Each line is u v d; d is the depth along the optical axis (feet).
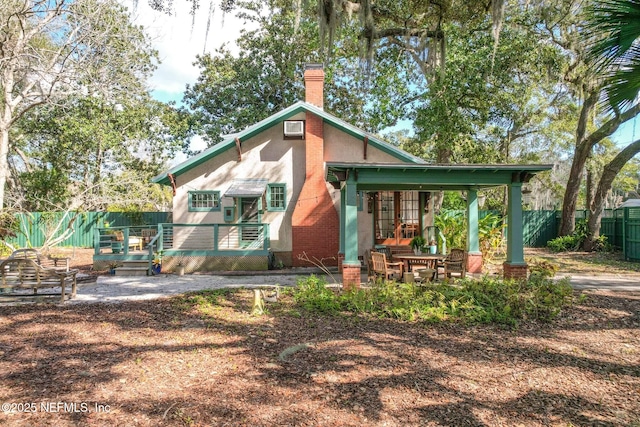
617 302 29.22
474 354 19.40
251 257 48.85
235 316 25.96
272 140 53.78
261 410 13.85
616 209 70.90
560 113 84.38
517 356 19.20
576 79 64.18
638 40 16.92
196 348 19.85
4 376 16.39
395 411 13.89
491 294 28.94
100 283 39.93
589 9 17.84
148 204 100.73
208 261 48.80
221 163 53.47
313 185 51.47
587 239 68.49
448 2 42.06
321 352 19.43
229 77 87.92
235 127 86.53
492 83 66.59
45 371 16.96
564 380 16.57
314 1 46.24
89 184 85.81
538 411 14.03
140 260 47.73
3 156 66.59
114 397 14.70
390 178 34.88
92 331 22.54
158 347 19.97
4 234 67.31
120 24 64.59
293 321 24.82
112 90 66.90
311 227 50.98
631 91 17.79
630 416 13.67
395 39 64.03
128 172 84.33
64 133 83.71
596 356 19.26
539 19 58.08
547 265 41.19
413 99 77.61
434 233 52.54
